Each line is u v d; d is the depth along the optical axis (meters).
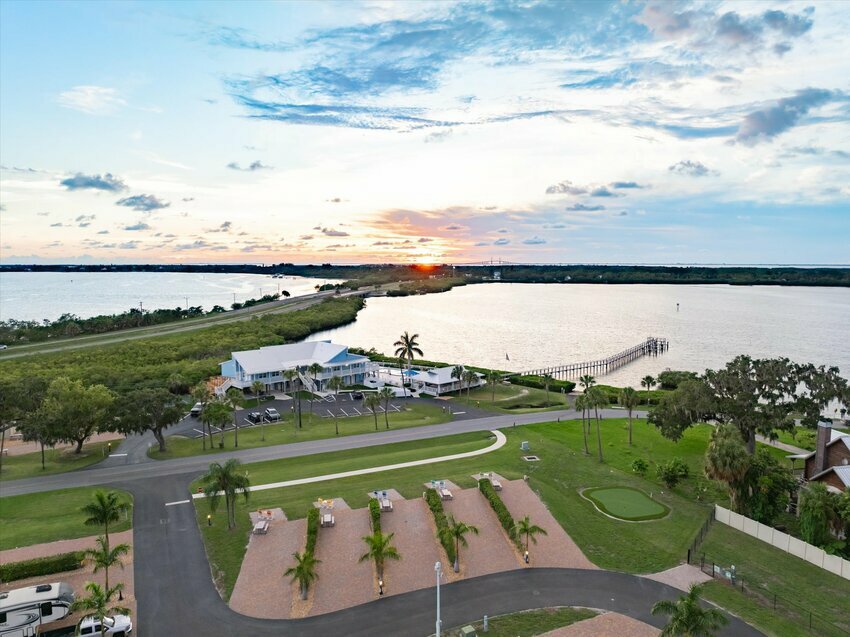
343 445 94.81
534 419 113.06
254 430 106.25
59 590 47.12
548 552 58.22
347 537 60.84
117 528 63.69
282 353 146.88
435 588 51.78
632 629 45.47
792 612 47.75
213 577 53.56
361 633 45.34
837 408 130.50
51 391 88.75
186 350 178.00
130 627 44.78
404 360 179.75
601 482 77.75
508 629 45.53
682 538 61.09
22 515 67.06
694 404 89.38
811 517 56.81
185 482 77.44
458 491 72.56
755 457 66.69
